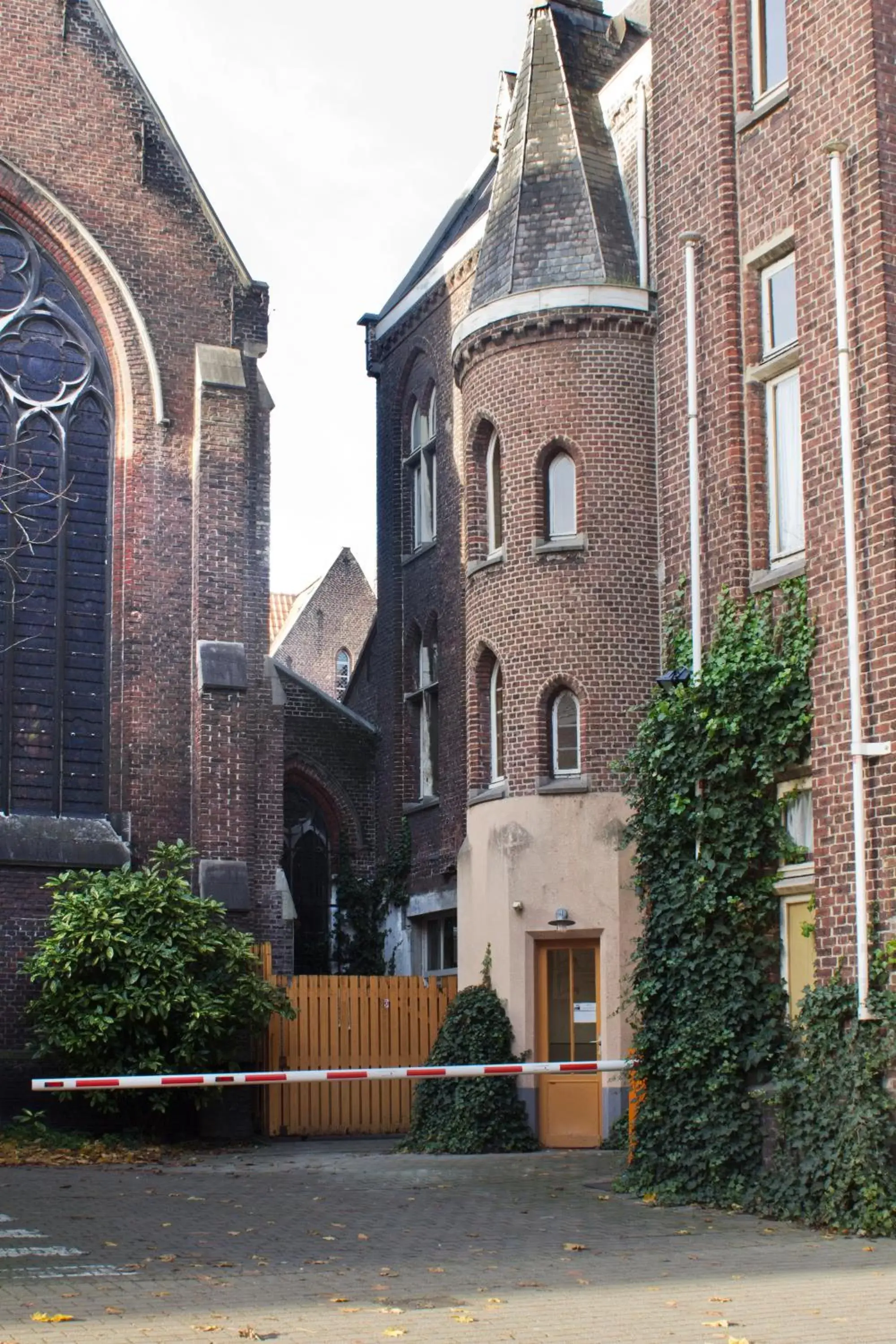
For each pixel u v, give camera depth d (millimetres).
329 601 46969
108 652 26219
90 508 26484
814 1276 11367
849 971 15023
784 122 17906
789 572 17188
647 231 22188
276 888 26375
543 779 21469
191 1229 13883
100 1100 22469
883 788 14875
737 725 16672
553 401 21953
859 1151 14164
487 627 22391
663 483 19938
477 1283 11070
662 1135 16578
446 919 28562
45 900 24688
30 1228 13953
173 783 25922
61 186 26422
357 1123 24891
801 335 16422
